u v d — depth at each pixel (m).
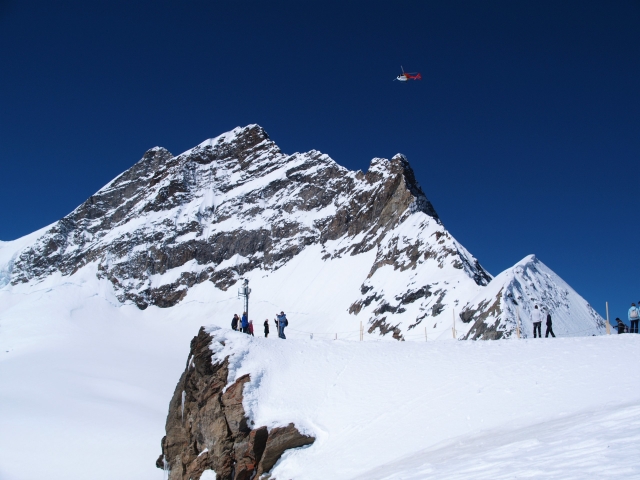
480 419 26.50
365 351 38.59
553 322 69.94
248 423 34.53
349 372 36.25
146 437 82.31
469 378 31.64
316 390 35.12
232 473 34.38
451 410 28.44
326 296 158.00
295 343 41.16
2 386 114.25
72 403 100.12
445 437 25.91
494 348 35.75
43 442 81.38
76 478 70.25
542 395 26.92
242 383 36.91
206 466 36.28
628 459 13.54
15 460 75.88
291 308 164.00
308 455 30.09
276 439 31.78
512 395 28.03
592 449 15.32
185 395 43.00
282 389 36.19
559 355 32.06
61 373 125.56
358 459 27.16
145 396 109.19
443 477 16.83
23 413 93.81
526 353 33.69
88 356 148.25
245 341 41.09
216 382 38.38
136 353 155.12
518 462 16.06
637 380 25.92
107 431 84.81
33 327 176.88
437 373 33.41
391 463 24.64
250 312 173.88
